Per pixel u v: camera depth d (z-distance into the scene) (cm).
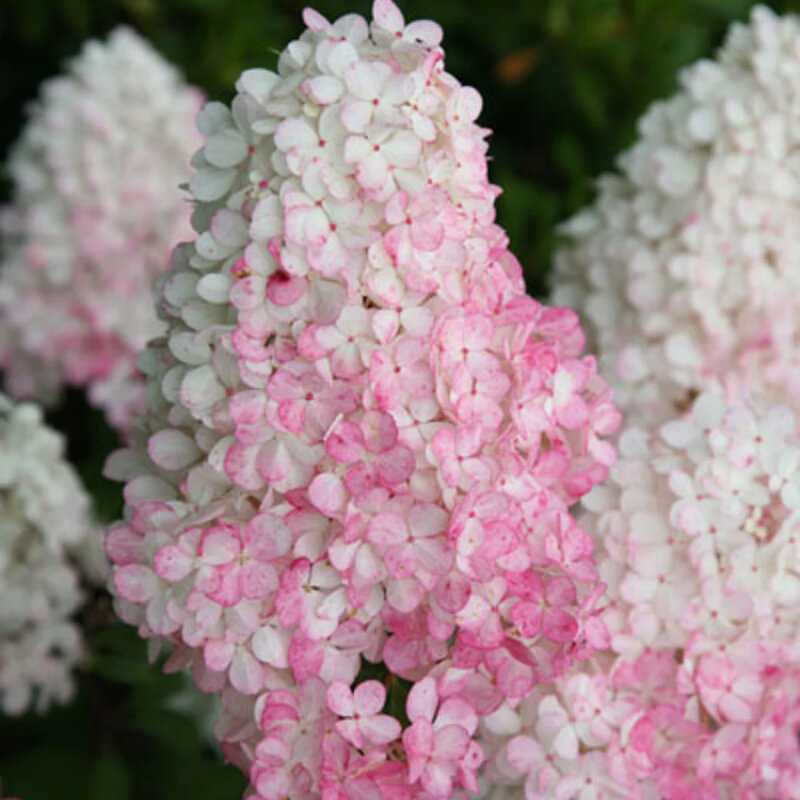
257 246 121
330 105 121
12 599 152
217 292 122
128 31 189
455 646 123
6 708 153
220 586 121
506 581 122
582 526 132
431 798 123
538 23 189
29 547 152
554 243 168
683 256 146
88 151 181
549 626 122
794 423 134
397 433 120
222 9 198
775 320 145
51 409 194
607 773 127
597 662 129
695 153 149
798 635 129
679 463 131
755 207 146
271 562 122
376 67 121
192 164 125
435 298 122
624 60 182
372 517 121
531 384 123
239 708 125
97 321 183
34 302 186
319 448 121
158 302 127
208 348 122
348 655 123
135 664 154
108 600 154
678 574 129
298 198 121
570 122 194
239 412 121
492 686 124
